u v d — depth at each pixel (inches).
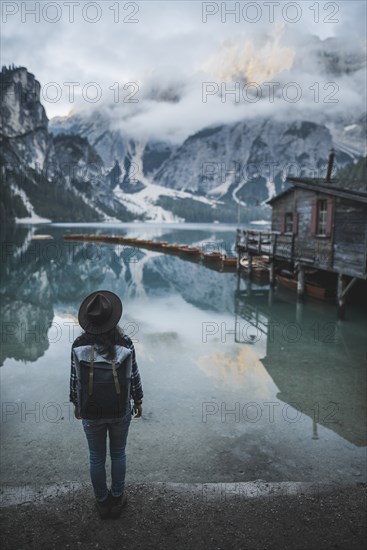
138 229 4635.8
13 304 729.0
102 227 5231.3
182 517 126.9
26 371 357.4
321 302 727.7
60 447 223.8
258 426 252.7
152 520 125.0
